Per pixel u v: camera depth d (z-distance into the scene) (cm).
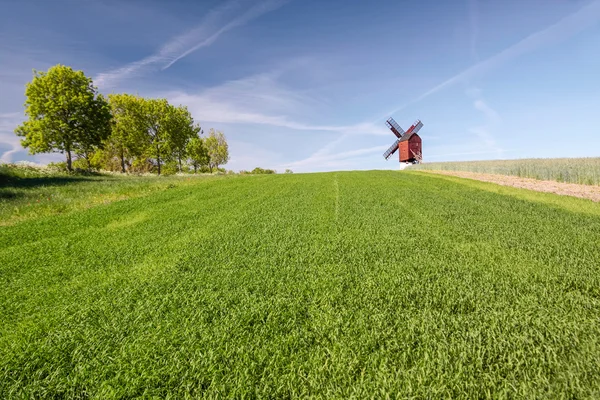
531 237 791
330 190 1861
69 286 579
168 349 361
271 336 379
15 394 307
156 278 588
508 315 396
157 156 5472
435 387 277
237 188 2041
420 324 386
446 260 629
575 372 285
